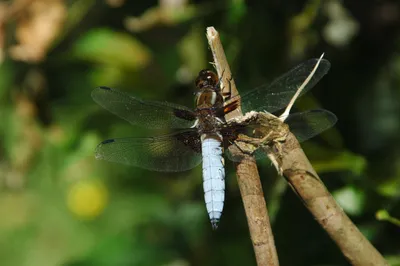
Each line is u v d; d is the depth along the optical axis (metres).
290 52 1.06
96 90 1.04
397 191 1.03
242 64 1.06
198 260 1.09
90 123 1.09
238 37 1.06
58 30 1.09
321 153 1.03
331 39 1.07
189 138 1.04
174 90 1.09
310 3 1.06
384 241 1.04
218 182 1.03
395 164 1.05
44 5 1.09
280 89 1.02
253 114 1.00
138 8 1.09
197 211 1.10
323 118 1.01
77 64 1.10
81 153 1.09
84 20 1.09
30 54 1.09
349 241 0.98
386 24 1.07
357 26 1.07
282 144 0.98
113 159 1.04
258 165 1.06
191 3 1.08
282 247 1.06
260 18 1.06
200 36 1.08
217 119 1.03
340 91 1.07
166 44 1.09
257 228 0.98
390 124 1.07
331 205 0.98
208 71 1.04
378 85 1.08
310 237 1.06
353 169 1.03
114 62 1.10
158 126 1.04
